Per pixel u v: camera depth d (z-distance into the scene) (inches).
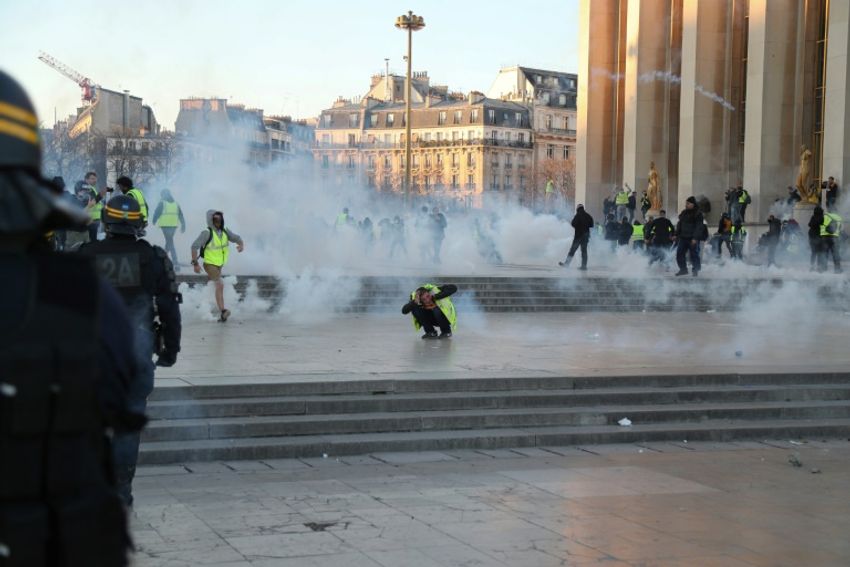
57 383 91.7
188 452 375.6
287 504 308.2
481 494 324.8
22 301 92.7
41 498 92.5
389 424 418.0
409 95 1883.6
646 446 423.2
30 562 90.8
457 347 603.2
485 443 410.9
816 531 289.7
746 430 441.7
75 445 94.0
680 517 301.1
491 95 5049.2
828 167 1437.0
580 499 320.8
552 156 4790.8
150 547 258.5
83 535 93.4
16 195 95.3
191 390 420.5
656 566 251.9
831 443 440.8
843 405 478.0
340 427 411.8
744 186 1621.6
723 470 374.3
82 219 99.8
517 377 469.4
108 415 101.7
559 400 457.1
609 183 2053.4
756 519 301.6
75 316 94.4
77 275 96.6
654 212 1694.1
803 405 475.5
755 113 1601.9
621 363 538.0
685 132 1752.0
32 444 91.3
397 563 249.3
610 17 2047.2
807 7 1601.9
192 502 309.4
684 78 1760.6
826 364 545.6
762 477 363.3
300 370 481.1
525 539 272.7
